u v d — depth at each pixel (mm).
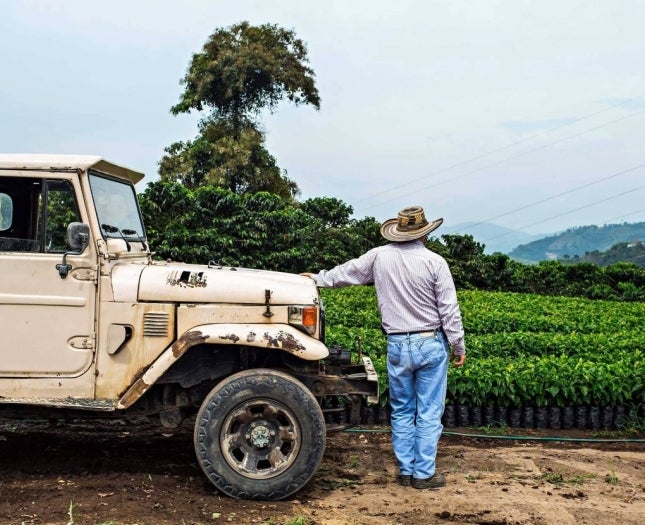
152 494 5453
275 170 31578
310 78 33250
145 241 6625
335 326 12234
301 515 5156
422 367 5957
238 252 21359
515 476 6320
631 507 5539
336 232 24969
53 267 5453
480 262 24969
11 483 5617
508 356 10820
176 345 5340
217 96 32812
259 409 5418
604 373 8492
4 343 5449
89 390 5473
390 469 6477
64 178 5496
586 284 25438
